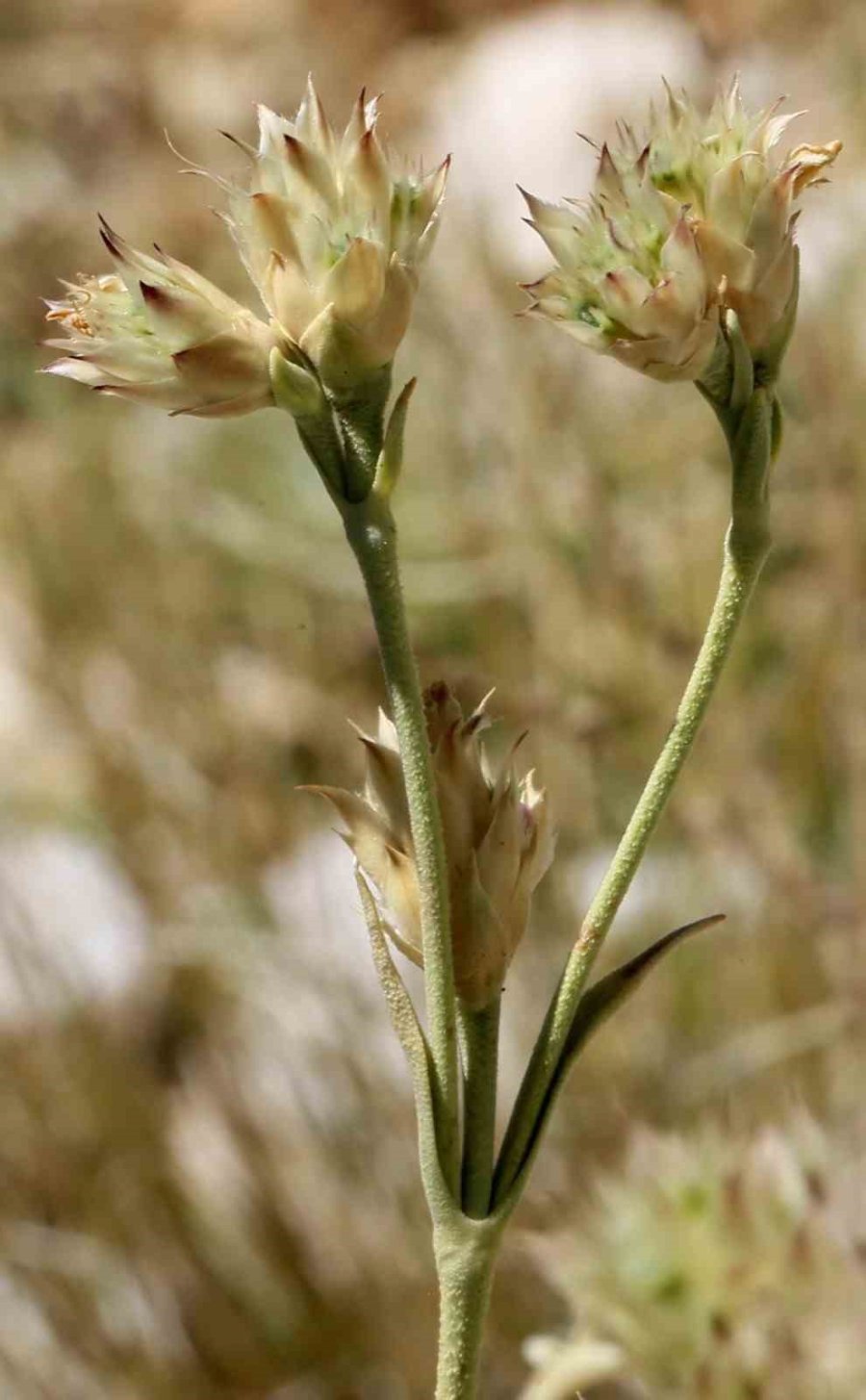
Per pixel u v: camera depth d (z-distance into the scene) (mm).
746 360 294
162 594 851
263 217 297
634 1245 380
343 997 616
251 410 297
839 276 770
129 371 297
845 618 646
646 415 740
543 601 667
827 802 647
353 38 1486
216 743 759
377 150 298
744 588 295
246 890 688
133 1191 624
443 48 1394
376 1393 588
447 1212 295
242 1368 592
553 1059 297
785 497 689
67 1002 672
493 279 755
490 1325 522
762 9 1116
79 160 1354
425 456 766
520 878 298
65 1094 644
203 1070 658
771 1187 382
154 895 717
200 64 1491
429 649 749
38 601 890
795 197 298
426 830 293
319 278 295
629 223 297
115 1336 594
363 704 779
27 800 829
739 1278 376
